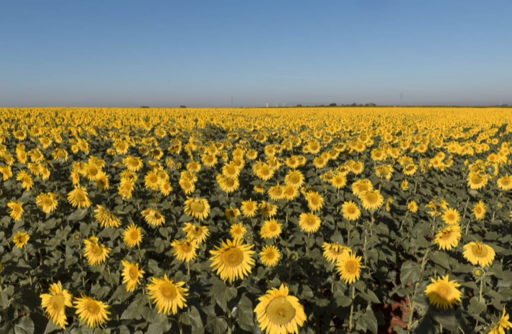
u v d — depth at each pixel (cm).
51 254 623
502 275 425
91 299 330
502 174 1065
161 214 606
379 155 1258
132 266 370
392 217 764
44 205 654
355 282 470
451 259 472
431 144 1684
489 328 360
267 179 948
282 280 510
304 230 623
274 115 4191
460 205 859
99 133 1881
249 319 339
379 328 552
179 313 341
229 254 345
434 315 395
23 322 385
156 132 1809
